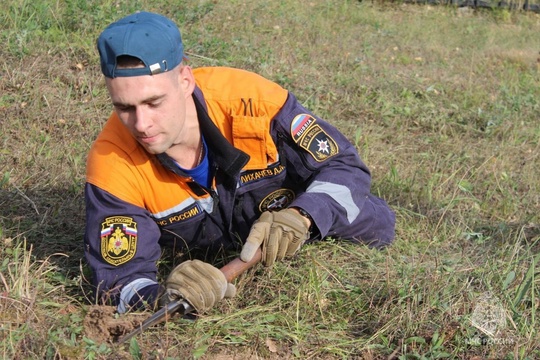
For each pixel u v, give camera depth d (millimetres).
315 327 3809
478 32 13594
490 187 6215
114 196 3689
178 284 3406
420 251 4762
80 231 4625
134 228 3703
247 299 3971
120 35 3254
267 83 3871
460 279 4195
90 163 3742
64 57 7191
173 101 3396
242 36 9344
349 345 3674
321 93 7965
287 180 4027
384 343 3662
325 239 4422
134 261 3703
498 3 15633
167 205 3844
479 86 9312
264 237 3592
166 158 3691
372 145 6711
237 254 4242
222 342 3588
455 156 6809
